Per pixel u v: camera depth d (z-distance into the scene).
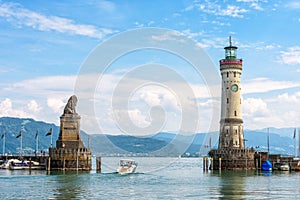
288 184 118.56
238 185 116.00
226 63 180.75
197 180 130.88
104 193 97.50
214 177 142.50
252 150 178.25
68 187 107.75
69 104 165.50
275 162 178.50
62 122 164.12
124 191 101.25
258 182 124.69
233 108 180.25
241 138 180.12
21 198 89.00
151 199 88.94
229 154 175.50
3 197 90.25
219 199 89.12
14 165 174.88
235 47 183.88
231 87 180.50
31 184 113.69
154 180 129.50
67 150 161.50
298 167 175.00
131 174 150.50
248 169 175.62
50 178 130.00
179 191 102.00
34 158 191.38
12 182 118.50
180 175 151.62
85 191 100.62
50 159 161.88
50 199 88.00
